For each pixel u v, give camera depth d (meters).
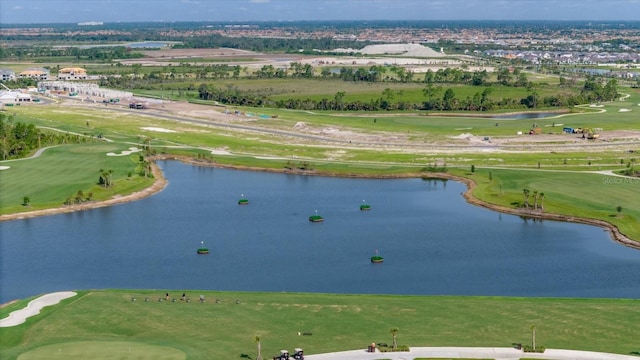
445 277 196.50
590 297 180.38
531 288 187.88
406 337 150.12
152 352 141.88
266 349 144.12
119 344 146.12
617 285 190.12
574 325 156.62
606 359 139.38
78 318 161.75
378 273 199.62
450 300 173.75
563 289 187.12
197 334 152.62
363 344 146.62
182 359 138.25
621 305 169.12
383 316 162.62
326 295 178.62
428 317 161.88
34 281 193.88
